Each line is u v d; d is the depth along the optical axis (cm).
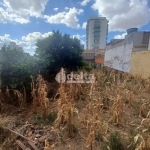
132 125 253
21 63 362
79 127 241
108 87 419
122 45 1000
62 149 190
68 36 666
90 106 257
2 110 297
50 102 339
